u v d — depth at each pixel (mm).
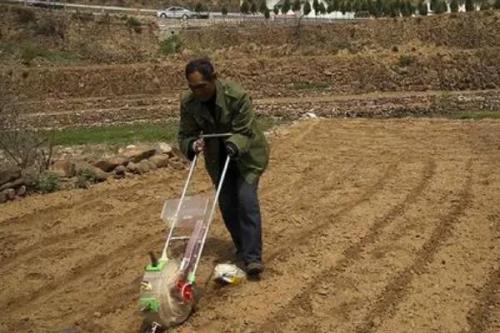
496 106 35906
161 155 12273
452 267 6602
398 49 51938
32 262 7289
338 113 36062
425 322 5461
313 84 46750
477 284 6180
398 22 55625
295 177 11055
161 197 9898
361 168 11547
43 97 45000
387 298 5945
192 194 9961
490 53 45781
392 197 9344
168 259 5656
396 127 17281
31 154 11305
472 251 7023
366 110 36281
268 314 5691
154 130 29812
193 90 6004
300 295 6051
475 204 8766
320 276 6469
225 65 48312
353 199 9359
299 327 5449
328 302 5902
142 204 9539
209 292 6164
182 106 6336
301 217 8531
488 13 53625
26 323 5762
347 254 7062
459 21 53594
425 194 9422
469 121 18266
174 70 48188
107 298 6223
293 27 57906
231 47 58156
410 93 43500
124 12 67312
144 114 38844
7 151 11195
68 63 53281
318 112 36406
